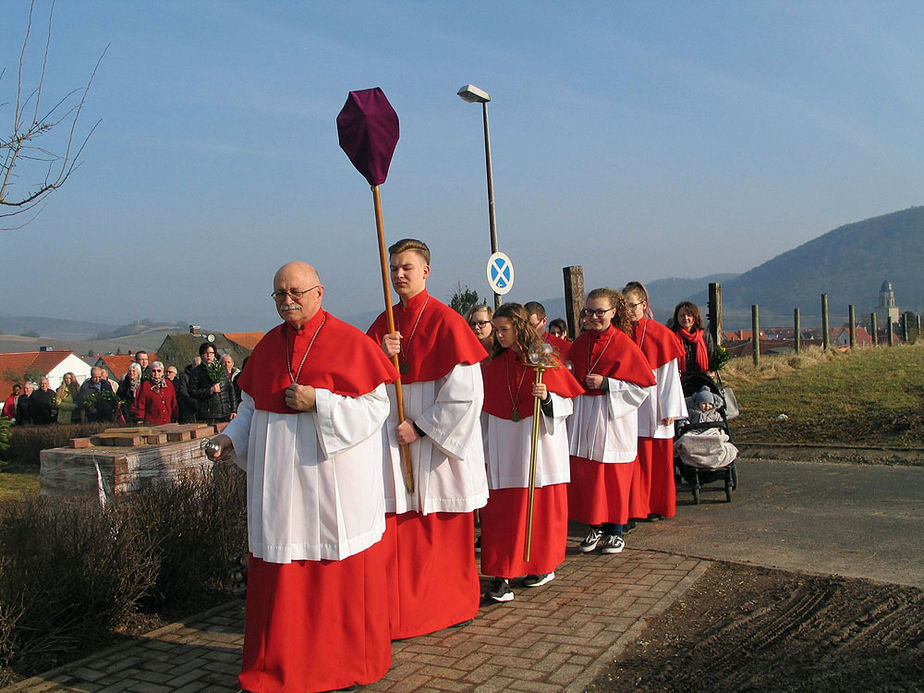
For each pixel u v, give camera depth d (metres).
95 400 15.08
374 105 4.92
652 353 7.82
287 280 4.31
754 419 13.15
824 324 24.77
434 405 5.12
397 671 4.50
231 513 6.32
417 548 5.14
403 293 5.38
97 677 4.50
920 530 6.85
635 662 4.45
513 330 6.07
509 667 4.45
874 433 11.36
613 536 6.77
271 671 4.14
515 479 5.95
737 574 5.91
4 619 4.56
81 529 5.36
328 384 4.27
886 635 4.60
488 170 15.21
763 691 4.04
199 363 10.62
